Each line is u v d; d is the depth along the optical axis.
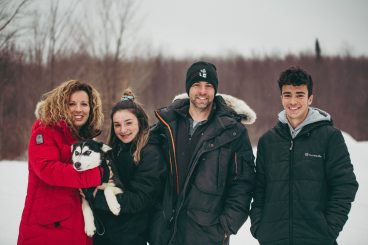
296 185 2.66
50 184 2.69
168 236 2.95
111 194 2.91
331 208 2.62
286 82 2.75
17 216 5.17
